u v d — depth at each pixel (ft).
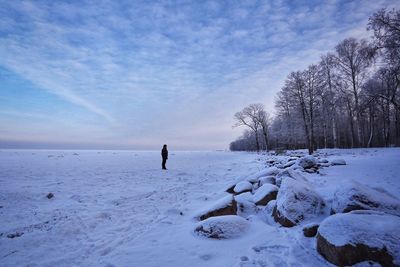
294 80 107.04
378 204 15.53
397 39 45.19
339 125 147.84
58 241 16.07
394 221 12.00
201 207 24.77
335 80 102.01
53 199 28.32
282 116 145.18
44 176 47.57
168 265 12.41
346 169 42.93
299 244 13.84
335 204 16.74
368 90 67.21
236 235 15.64
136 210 23.95
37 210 23.47
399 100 77.15
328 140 159.02
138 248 14.65
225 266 12.01
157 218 21.16
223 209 19.90
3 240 16.12
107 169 63.87
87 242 15.92
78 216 21.43
